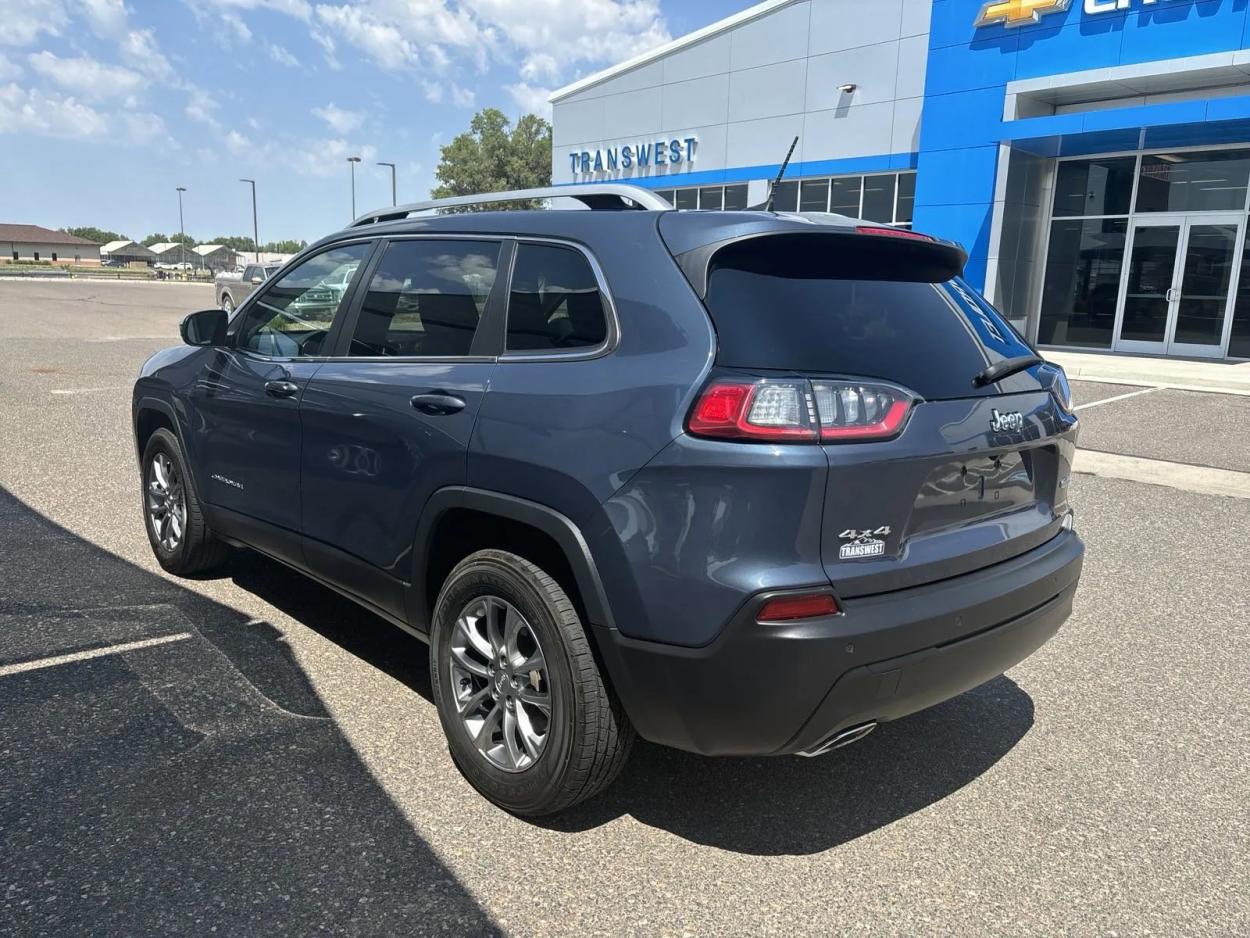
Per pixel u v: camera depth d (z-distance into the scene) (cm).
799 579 228
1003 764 325
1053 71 1702
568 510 256
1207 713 366
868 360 250
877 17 2053
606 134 2705
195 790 288
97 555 514
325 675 373
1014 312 1886
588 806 292
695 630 234
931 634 245
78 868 249
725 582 229
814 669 228
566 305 278
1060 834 283
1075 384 1398
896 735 345
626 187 301
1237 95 1595
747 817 288
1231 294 1648
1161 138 1620
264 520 393
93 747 311
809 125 2217
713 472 230
